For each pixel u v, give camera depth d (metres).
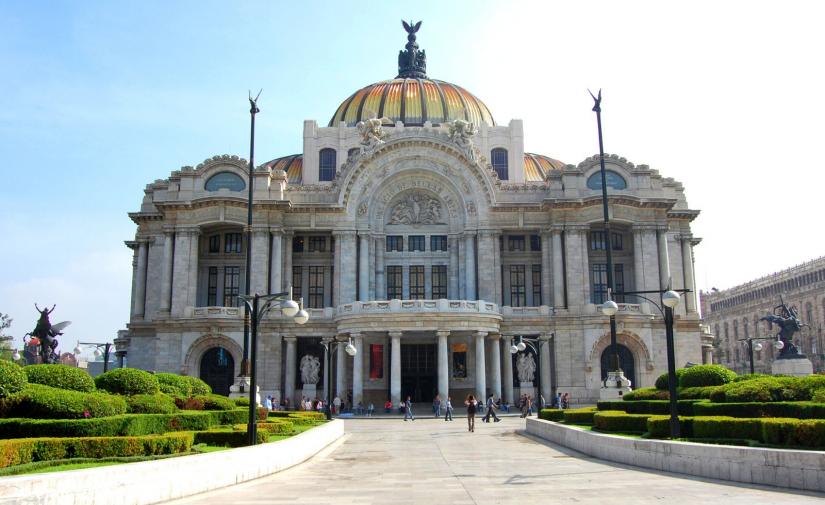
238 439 28.81
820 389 29.89
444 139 78.38
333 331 74.19
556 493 20.94
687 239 83.50
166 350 72.88
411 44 108.69
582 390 72.12
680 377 40.38
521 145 89.88
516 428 50.62
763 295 153.25
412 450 35.66
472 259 77.56
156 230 80.62
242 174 76.56
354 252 77.38
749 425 25.55
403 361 75.56
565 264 75.56
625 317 71.56
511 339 73.69
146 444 23.83
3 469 19.34
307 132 89.25
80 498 17.42
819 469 20.56
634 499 19.62
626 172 76.94
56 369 30.36
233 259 78.69
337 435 41.75
